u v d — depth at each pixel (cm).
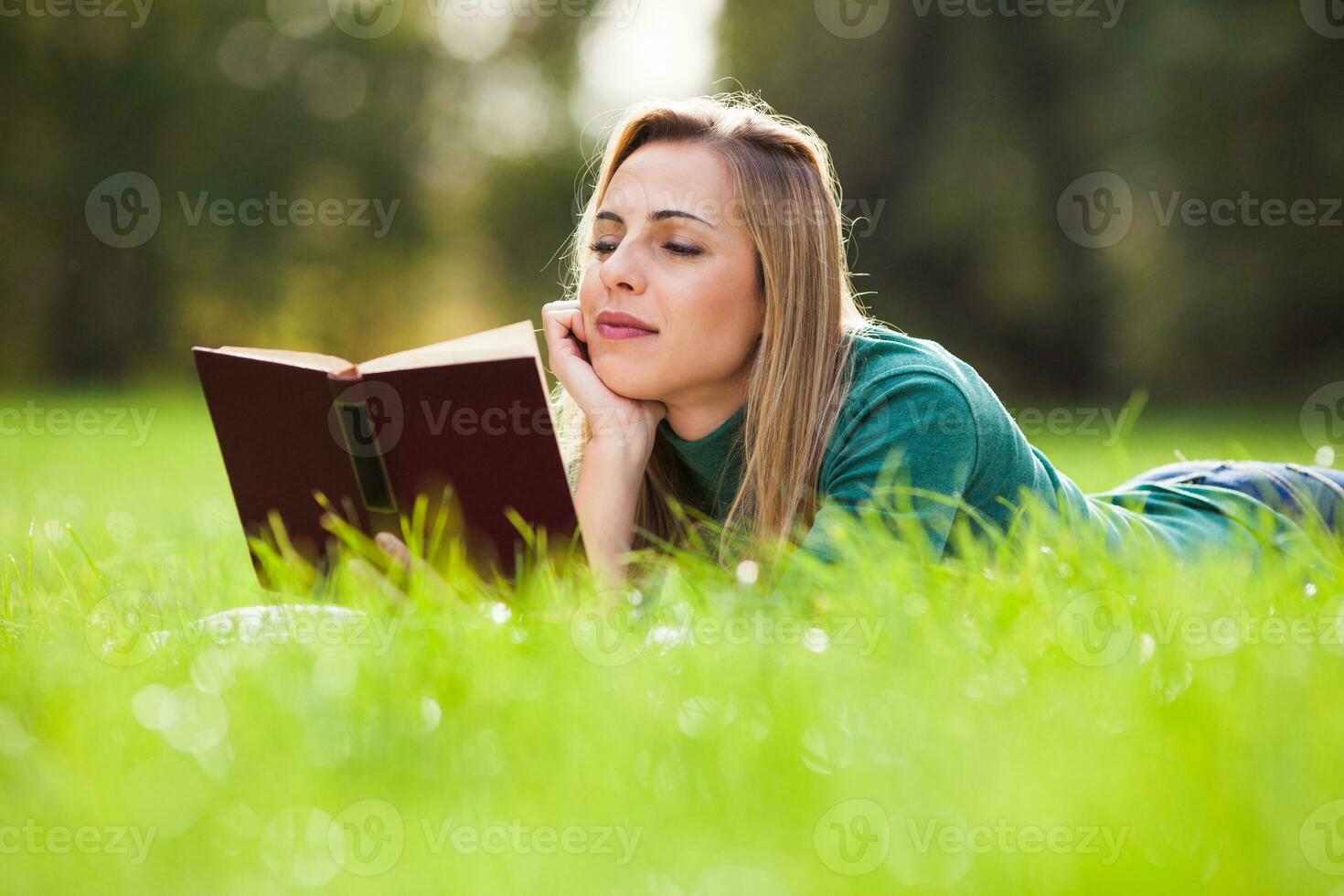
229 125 3269
